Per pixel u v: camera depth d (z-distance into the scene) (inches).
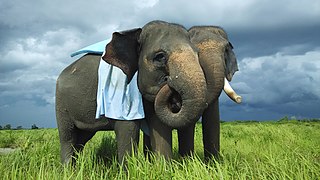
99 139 379.6
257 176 198.1
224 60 248.7
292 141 382.6
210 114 264.4
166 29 234.1
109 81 243.3
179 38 229.3
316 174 191.0
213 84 237.8
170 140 241.1
